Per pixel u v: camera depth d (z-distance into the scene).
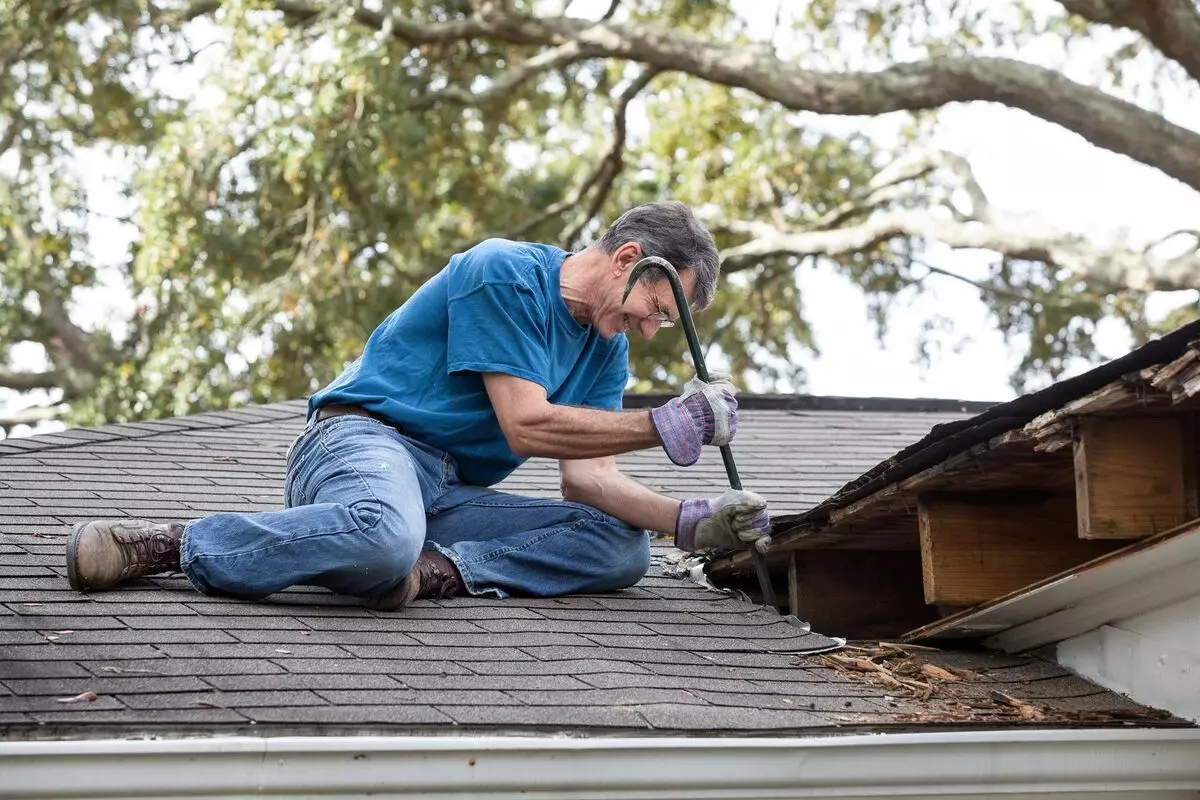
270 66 13.34
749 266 17.94
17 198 17.64
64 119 17.84
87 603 3.29
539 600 3.81
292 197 14.48
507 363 3.65
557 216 18.52
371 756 2.66
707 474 5.47
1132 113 13.40
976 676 3.67
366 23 15.24
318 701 2.79
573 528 3.86
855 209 17.81
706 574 4.35
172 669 2.90
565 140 18.92
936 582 3.62
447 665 3.13
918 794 3.05
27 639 3.00
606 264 3.78
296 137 13.27
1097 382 2.90
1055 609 3.65
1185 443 3.07
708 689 3.19
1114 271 14.87
